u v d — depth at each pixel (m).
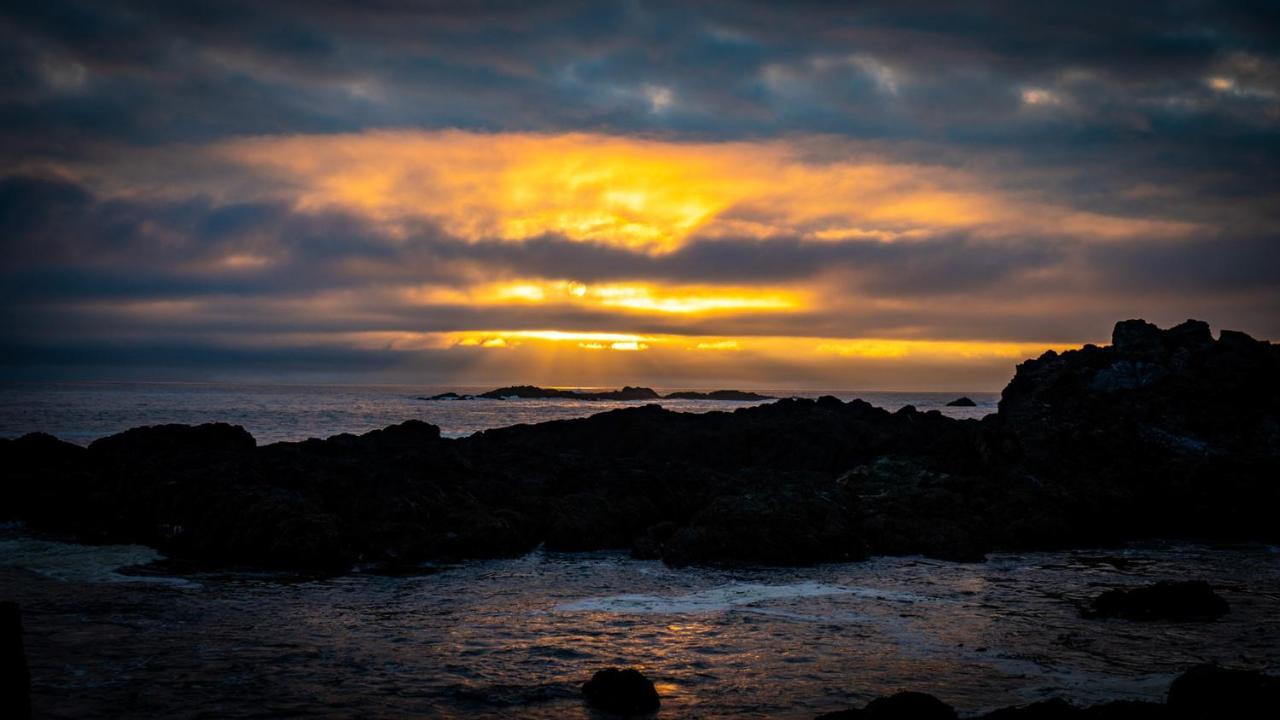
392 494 39.81
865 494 44.03
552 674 21.53
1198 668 17.42
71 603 27.94
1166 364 53.34
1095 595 29.91
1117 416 48.41
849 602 28.84
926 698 17.14
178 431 51.44
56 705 19.28
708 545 35.62
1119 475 43.81
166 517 37.94
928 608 28.09
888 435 54.91
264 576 32.34
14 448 44.97
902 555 37.19
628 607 28.16
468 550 36.22
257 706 19.36
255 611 27.36
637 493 42.50
